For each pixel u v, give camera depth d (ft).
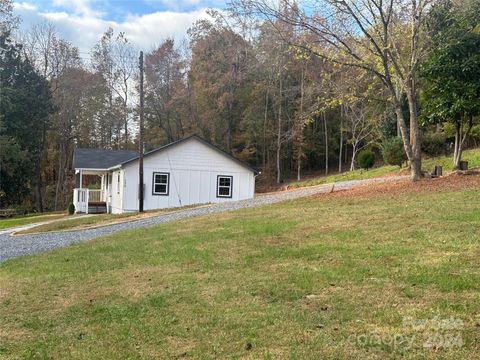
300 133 137.69
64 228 52.95
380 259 19.95
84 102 151.74
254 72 130.11
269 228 30.14
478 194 33.63
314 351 11.75
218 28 136.98
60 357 12.94
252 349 12.31
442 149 82.48
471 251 19.67
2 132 115.75
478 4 44.16
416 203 32.91
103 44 154.20
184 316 15.40
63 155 147.84
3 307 18.45
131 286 20.07
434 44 43.73
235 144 148.56
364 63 44.32
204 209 53.98
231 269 21.16
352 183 66.80
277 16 41.88
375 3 41.39
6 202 127.24
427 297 14.92
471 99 43.60
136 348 13.10
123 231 40.78
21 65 127.24
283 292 16.89
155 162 74.13
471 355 10.88
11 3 123.44
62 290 20.65
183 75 148.15
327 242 24.40
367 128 119.85
